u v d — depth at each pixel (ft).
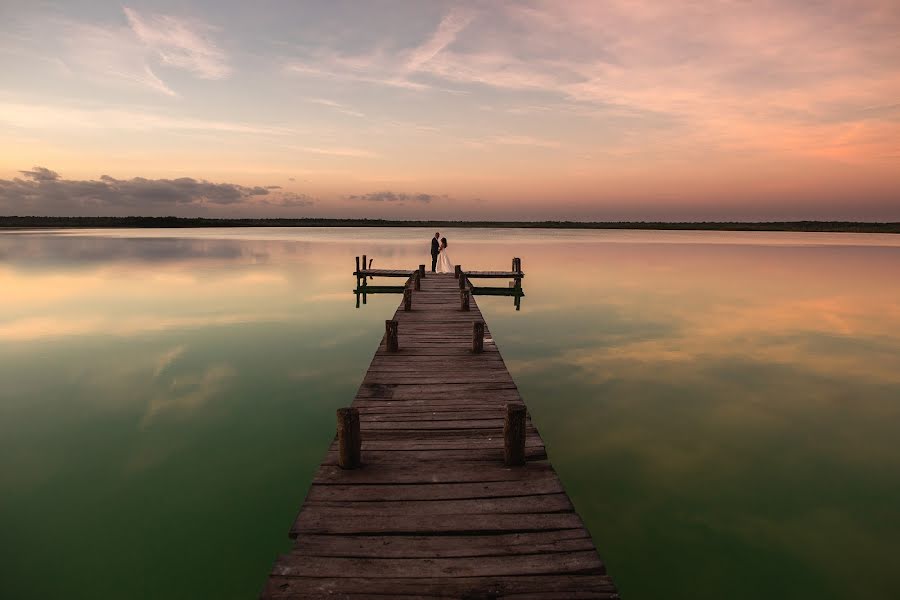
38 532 20.06
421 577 13.00
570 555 13.87
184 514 21.31
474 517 15.48
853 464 25.71
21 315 63.05
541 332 55.26
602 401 34.04
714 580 17.87
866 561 18.75
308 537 14.53
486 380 28.19
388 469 18.34
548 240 335.88
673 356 45.44
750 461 25.98
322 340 51.57
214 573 17.95
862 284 94.32
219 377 39.19
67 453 26.61
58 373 39.91
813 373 40.47
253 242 265.13
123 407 32.94
